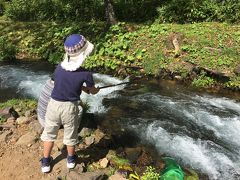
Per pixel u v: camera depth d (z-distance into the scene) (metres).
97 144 1.71
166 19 3.88
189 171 1.65
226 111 2.25
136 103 2.36
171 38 3.06
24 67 3.20
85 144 1.69
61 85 1.30
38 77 2.94
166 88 2.61
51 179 1.38
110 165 1.55
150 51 3.01
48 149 1.41
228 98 2.45
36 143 1.66
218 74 2.63
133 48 3.11
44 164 1.44
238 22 3.60
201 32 3.09
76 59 1.28
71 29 3.71
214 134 1.98
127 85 2.68
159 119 2.14
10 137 1.71
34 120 1.86
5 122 1.85
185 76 2.71
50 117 1.35
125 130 2.01
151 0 4.24
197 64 2.76
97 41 3.35
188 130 2.02
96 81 2.80
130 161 1.66
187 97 2.46
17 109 2.03
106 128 2.02
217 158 1.77
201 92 2.54
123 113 2.21
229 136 1.97
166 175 1.49
